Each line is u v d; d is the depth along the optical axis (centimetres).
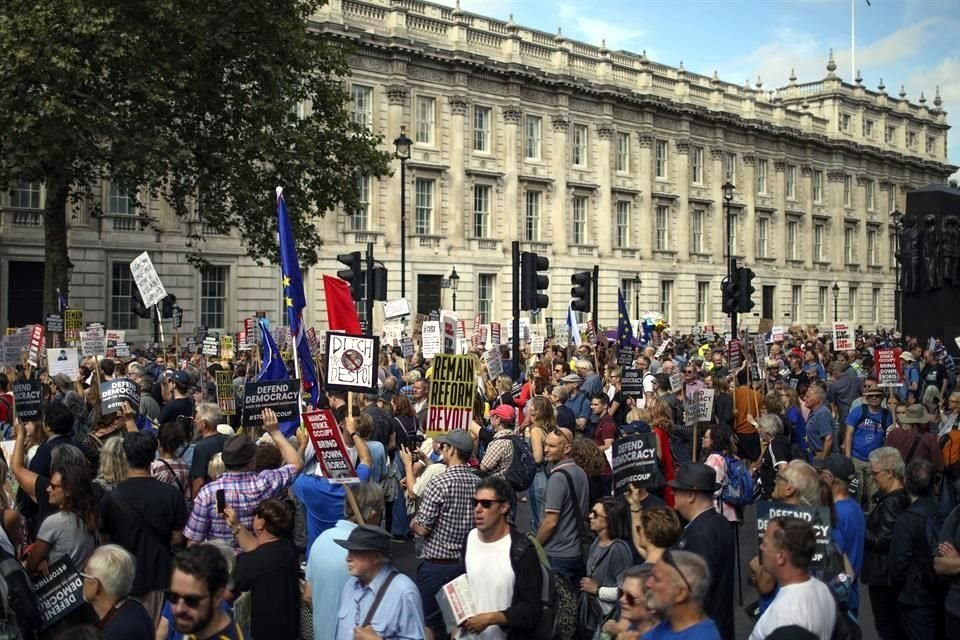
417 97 5894
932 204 3491
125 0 3103
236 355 3322
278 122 3581
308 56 3666
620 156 7200
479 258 6162
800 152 9044
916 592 971
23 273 4428
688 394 1548
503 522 839
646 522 837
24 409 1309
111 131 3094
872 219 10038
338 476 930
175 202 3697
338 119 3778
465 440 1020
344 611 775
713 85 8019
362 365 1205
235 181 3459
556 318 6581
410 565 1523
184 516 969
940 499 1463
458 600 820
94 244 4538
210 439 1239
